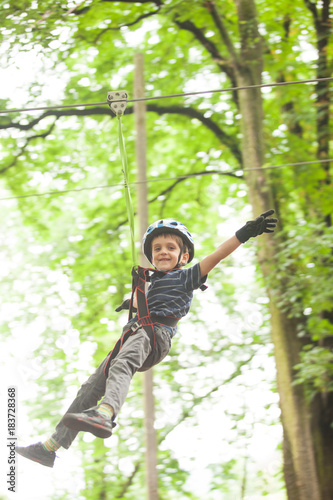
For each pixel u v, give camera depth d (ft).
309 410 27.48
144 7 37.86
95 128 42.63
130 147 42.16
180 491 38.70
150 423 27.68
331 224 30.17
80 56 40.55
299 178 29.68
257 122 30.73
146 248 12.70
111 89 40.98
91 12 34.71
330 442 26.96
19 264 44.42
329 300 24.99
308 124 31.86
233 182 41.68
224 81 40.40
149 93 40.16
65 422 9.71
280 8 33.30
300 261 26.71
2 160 41.19
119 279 41.81
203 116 39.55
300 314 26.94
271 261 28.09
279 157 30.58
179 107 39.75
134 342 11.27
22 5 31.40
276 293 27.58
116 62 41.24
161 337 11.63
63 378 42.29
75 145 42.93
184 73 39.93
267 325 39.29
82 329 41.88
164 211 42.63
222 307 41.24
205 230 43.70
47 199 42.37
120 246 42.55
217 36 37.04
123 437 40.45
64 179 42.34
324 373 25.38
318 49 31.76
